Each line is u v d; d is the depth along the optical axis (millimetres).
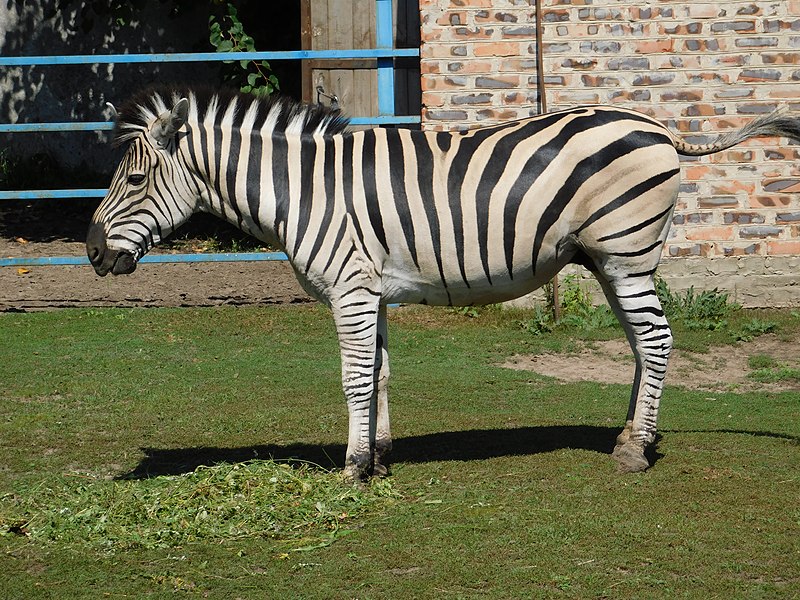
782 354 10016
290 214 6301
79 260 11734
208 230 15961
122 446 7480
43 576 5348
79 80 18188
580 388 8961
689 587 5090
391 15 11594
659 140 6379
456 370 9508
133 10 17609
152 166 6320
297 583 5219
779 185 11508
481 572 5281
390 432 7152
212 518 5957
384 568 5371
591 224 6359
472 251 6328
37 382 8984
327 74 12516
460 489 6469
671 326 10883
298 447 7414
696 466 6816
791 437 7457
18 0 16953
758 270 11641
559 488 6441
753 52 11375
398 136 6461
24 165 17969
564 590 5082
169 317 11250
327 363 9695
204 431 7793
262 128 6414
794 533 5703
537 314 10930
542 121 6480
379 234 6301
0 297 12125
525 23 11383
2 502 6379
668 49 11406
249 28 16578
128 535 5797
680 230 11633
